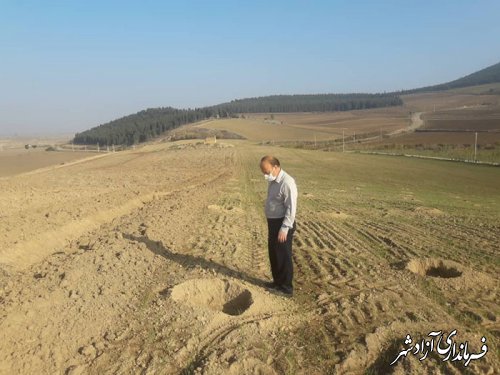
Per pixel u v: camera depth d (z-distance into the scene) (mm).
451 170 44094
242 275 7137
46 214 11133
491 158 58375
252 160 43250
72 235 9805
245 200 16797
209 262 7773
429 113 146375
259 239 10062
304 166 41500
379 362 4664
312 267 7902
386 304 6082
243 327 5137
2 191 15453
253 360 4473
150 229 9906
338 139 101812
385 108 179375
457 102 177000
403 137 95562
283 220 6133
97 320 5254
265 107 196500
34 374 4246
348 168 41438
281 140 104250
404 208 16969
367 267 7953
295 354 4711
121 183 21141
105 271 6758
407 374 4363
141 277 6727
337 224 12484
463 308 6094
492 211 18484
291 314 5680
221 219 12203
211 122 136250
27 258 8031
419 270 8227
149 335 4977
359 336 5113
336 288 6750
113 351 4672
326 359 4648
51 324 5035
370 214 14852
